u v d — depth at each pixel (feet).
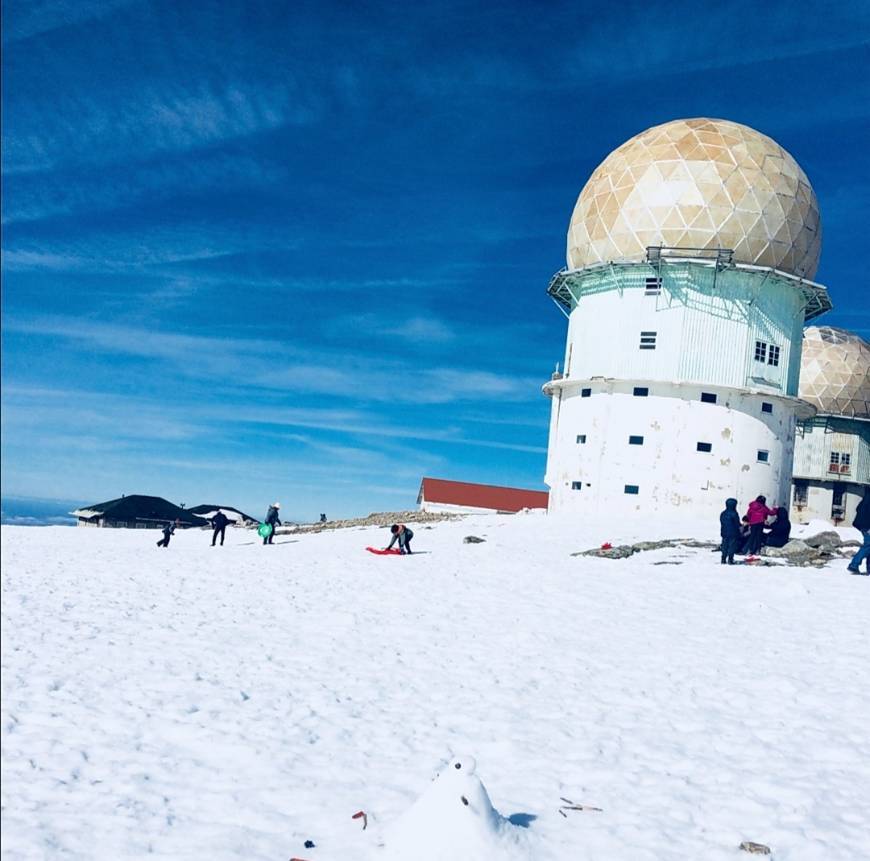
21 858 18.99
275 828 21.02
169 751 26.25
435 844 18.93
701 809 22.72
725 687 34.37
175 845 20.02
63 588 60.95
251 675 35.37
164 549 103.19
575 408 146.10
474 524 124.67
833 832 21.36
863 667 37.35
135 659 37.60
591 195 148.56
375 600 55.16
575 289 151.43
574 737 28.30
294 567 76.18
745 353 138.31
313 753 26.35
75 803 22.13
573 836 20.93
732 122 148.56
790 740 28.17
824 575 68.08
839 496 206.49
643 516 132.26
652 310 139.44
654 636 43.96
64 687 32.53
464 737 28.19
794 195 141.38
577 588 60.49
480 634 44.34
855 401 202.59
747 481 137.69
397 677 35.55
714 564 76.38
